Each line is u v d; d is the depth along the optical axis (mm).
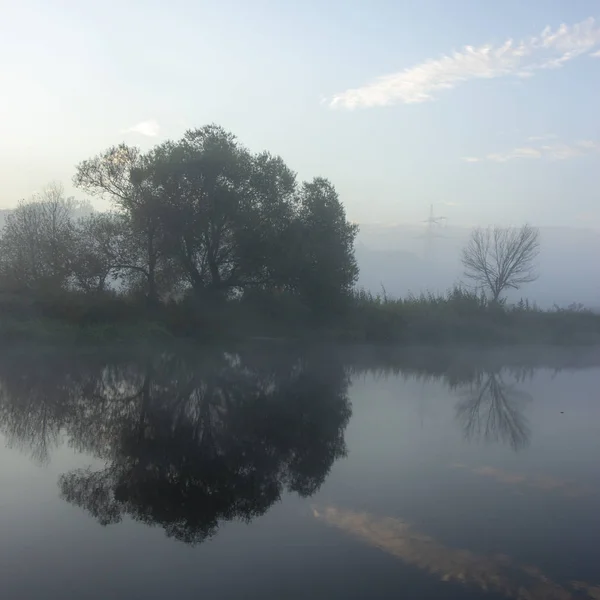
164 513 7723
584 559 6426
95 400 15039
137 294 31641
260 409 14578
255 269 33406
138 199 31094
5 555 6445
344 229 36750
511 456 10742
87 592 5641
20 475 9234
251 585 5797
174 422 12914
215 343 29781
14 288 30047
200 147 32562
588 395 18297
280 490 8648
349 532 7129
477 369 24688
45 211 34375
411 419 13930
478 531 7191
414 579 5945
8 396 15336
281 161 34562
